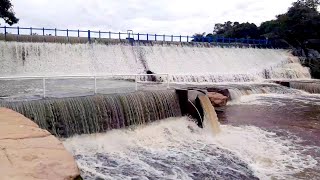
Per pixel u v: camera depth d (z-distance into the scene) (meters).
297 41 48.94
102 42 32.28
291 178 9.48
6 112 9.28
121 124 13.33
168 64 34.62
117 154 11.09
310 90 28.78
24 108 10.82
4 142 6.60
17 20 32.09
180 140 13.20
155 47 35.53
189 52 37.69
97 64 30.31
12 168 5.43
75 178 5.53
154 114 14.64
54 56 28.59
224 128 15.37
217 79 31.69
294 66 40.25
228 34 65.00
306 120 17.22
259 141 13.24
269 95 26.66
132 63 32.47
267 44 48.25
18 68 26.33
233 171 9.89
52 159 6.00
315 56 44.84
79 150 11.16
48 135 7.36
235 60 40.00
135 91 14.95
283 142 13.12
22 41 27.81
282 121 16.92
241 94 24.92
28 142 6.76
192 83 28.97
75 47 30.25
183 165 10.25
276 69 38.50
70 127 11.80
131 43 34.31
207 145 12.62
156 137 13.31
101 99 12.77
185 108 15.58
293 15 49.03
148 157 10.93
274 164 10.65
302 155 11.56
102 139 12.31
